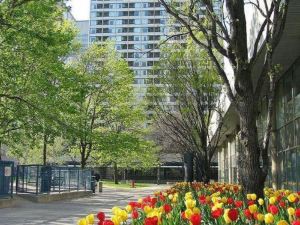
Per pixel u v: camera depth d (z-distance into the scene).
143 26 111.69
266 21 10.80
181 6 12.26
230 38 10.41
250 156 10.08
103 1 116.25
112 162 60.72
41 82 27.39
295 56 19.66
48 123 27.55
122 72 44.50
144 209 7.26
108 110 44.81
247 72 10.38
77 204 25.77
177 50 25.27
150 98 27.53
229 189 15.02
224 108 29.73
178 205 8.98
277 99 24.75
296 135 20.47
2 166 22.88
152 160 67.19
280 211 7.53
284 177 23.23
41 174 27.92
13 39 23.56
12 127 28.73
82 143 43.44
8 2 23.08
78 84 29.36
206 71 24.73
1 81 26.16
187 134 28.98
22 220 16.64
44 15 24.95
